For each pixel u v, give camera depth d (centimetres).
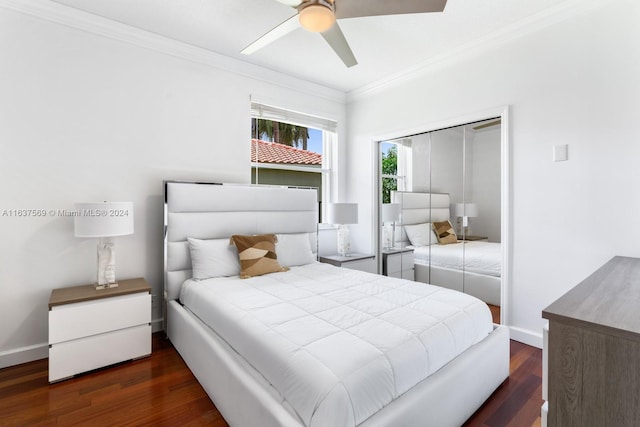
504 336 192
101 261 232
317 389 113
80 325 205
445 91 307
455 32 263
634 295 121
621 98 208
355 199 411
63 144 238
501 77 265
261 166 353
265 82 345
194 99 299
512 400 179
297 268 290
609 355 90
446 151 315
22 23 222
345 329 152
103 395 185
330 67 335
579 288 132
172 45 282
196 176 301
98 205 214
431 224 331
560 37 233
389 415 120
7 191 218
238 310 181
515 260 258
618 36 209
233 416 151
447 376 147
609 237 213
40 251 230
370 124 388
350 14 181
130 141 266
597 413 93
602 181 216
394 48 290
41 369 214
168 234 265
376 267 388
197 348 198
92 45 248
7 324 219
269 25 257
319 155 408
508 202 260
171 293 264
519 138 255
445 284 318
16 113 221
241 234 301
